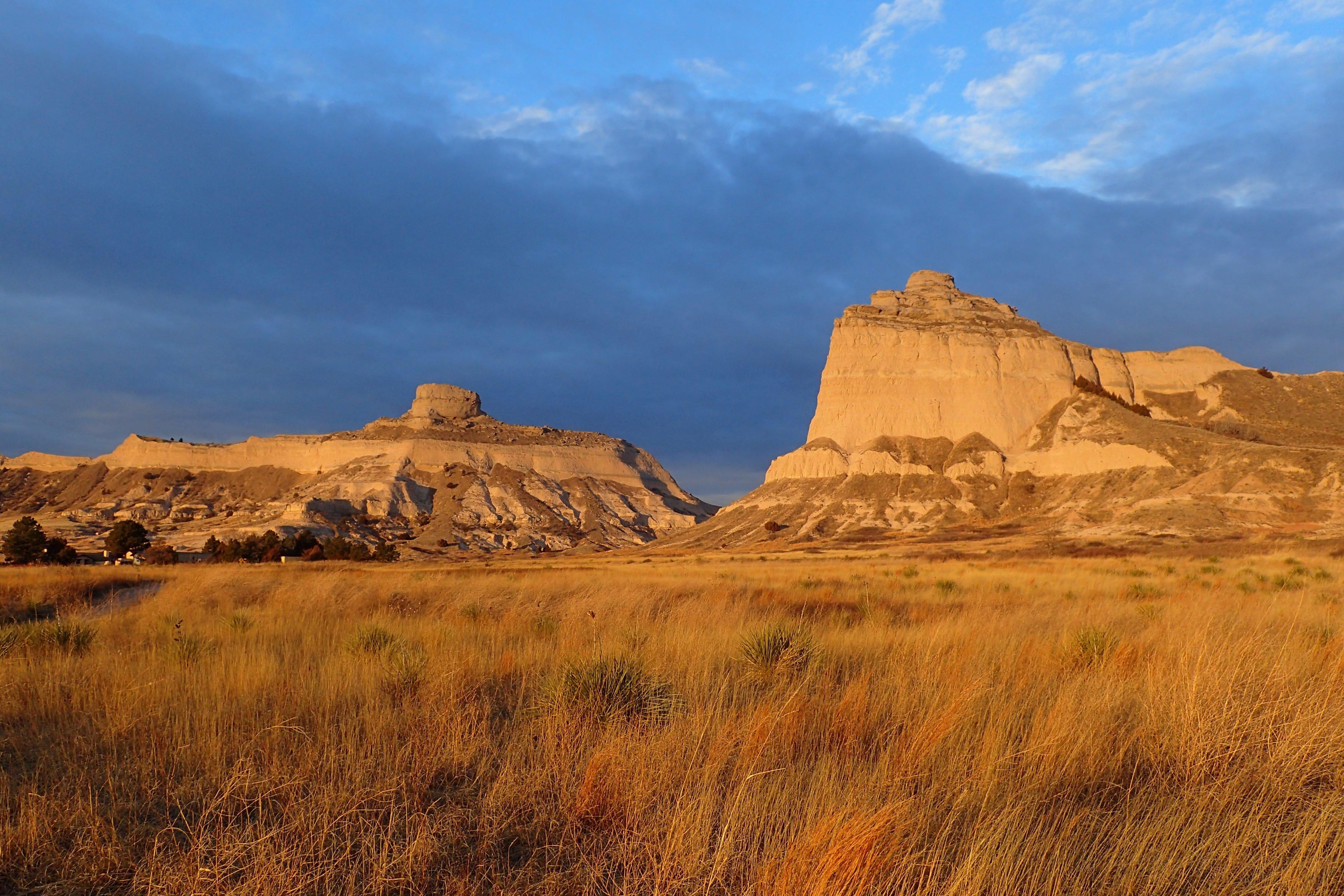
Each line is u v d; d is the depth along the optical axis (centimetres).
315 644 1167
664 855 430
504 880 421
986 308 17562
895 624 1415
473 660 947
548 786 551
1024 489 12225
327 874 418
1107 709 681
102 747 648
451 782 571
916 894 402
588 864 441
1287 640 957
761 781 530
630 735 613
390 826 460
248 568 4175
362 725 677
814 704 736
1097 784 561
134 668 903
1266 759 589
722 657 986
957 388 14550
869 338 15312
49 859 446
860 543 10612
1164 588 2208
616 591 2066
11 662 944
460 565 7075
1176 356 15538
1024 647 1004
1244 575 2880
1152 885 409
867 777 538
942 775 546
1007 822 460
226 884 409
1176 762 600
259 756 600
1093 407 13350
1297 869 418
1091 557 5447
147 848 456
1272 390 14100
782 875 401
